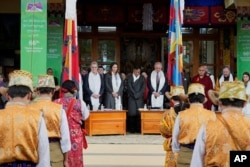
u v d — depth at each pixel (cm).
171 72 1268
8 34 1844
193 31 1934
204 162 402
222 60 1908
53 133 572
